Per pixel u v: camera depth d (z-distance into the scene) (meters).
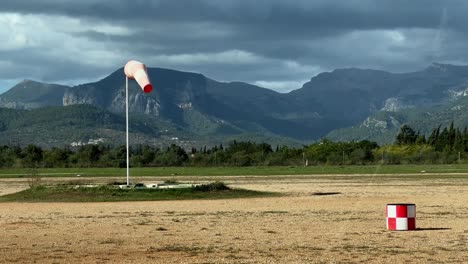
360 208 44.59
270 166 156.75
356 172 108.75
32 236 30.95
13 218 39.78
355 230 32.31
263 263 23.19
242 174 107.00
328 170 119.94
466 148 171.38
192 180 87.00
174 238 29.94
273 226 34.31
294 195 58.19
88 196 55.16
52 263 23.56
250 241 28.62
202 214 41.41
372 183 76.62
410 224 32.22
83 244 28.20
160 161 170.12
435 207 44.50
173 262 23.59
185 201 52.75
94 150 180.00
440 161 158.00
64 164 167.00
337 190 64.56
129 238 30.06
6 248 27.14
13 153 175.12
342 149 176.00
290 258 24.12
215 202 51.44
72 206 48.72
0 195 62.50
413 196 55.12
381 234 30.70
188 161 171.75
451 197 53.56
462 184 72.31
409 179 84.56
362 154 163.75
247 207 46.28
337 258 24.05
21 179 98.31
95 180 87.62
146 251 26.16
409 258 23.97
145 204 50.16
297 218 38.34
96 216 40.62
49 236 30.92
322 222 36.06
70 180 88.00
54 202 52.72
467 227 33.25
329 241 28.42
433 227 33.31
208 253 25.48
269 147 197.62
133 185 60.34
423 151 165.12
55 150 177.62
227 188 59.72
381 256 24.42
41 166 164.75
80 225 35.59
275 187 70.81
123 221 37.56
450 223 35.03
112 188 57.16
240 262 23.44
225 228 33.62
